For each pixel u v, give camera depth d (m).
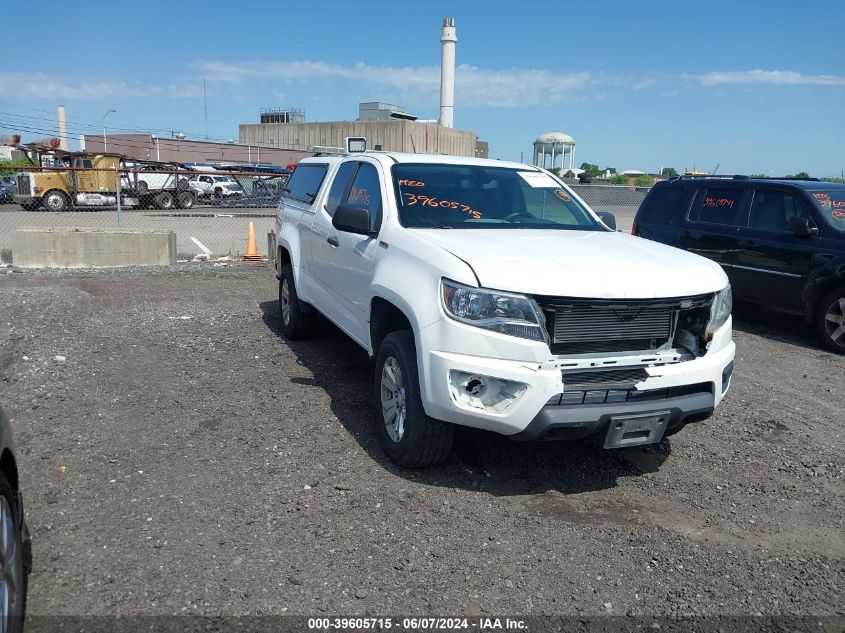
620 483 4.44
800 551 3.74
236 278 11.52
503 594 3.23
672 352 4.13
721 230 9.34
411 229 4.71
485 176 5.58
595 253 4.32
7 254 13.92
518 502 4.11
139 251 12.88
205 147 47.53
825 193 8.61
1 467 2.74
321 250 6.20
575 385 3.86
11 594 2.61
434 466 4.50
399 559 3.45
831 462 4.91
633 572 3.46
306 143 64.31
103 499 3.90
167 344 7.09
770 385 6.71
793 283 8.46
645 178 32.62
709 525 3.97
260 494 4.02
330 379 6.14
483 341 3.78
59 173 28.45
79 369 6.20
